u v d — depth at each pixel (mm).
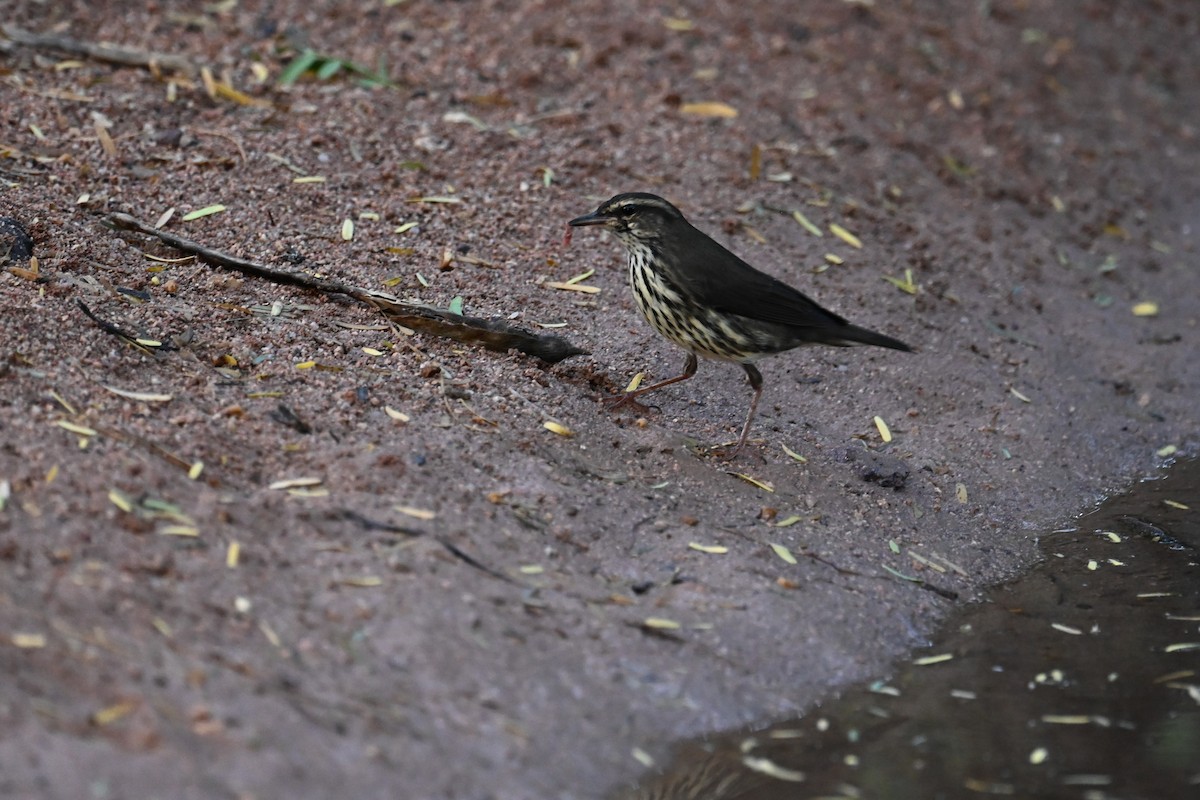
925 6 21047
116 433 10172
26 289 11680
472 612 9484
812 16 19984
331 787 7930
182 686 8242
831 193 16750
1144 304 16719
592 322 13688
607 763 8758
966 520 12500
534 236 14680
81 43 16156
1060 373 15133
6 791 7332
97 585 8789
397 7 18422
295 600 9188
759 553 11031
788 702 9680
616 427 12336
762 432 12930
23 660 8062
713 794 8703
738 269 12055
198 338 11812
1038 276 16688
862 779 9000
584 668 9367
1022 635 10883
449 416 11578
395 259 13703
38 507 9242
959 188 17797
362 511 10078
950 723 9688
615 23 18906
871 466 12609
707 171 16516
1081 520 12961
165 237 13117
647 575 10492
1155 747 9516
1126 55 21531
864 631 10531
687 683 9523
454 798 8141
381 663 8914
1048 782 9102
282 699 8391
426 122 16234
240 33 17219
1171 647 10805
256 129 15320
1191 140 20172
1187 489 13672
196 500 9750
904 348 11977
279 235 13672
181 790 7598
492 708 8852
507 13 18703
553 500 10914
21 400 10234
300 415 11078
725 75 18453
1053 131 19516
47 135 14422
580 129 16797
